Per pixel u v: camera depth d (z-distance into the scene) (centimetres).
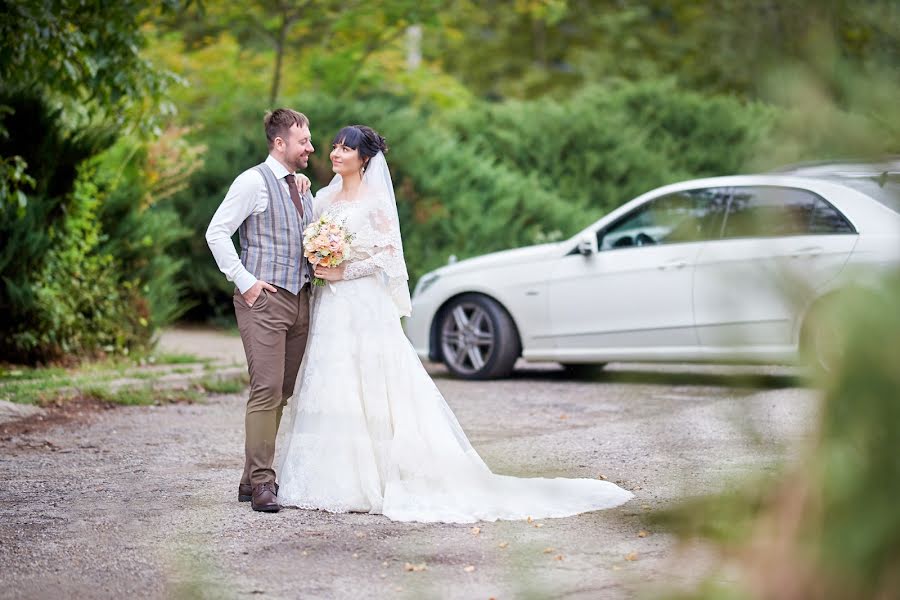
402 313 835
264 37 2698
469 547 663
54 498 815
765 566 214
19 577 607
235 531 711
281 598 557
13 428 1117
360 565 623
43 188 1512
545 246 1541
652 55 3934
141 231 1669
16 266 1480
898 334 188
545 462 934
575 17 4269
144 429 1129
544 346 1502
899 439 190
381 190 825
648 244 1423
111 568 622
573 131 2723
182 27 2680
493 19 4394
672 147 2823
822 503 203
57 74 1417
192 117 2738
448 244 2239
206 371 1491
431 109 2938
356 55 3000
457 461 794
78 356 1552
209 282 2175
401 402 796
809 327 204
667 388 1359
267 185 800
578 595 542
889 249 203
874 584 196
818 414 202
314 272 814
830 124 198
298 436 798
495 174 2425
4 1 1284
